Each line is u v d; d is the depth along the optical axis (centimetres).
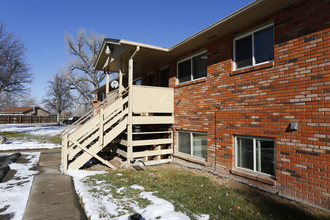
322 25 412
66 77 3834
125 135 927
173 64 866
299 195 434
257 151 537
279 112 477
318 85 411
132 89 766
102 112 723
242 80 568
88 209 395
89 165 792
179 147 830
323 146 398
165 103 831
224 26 579
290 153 452
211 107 666
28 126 3225
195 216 369
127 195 464
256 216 375
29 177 630
